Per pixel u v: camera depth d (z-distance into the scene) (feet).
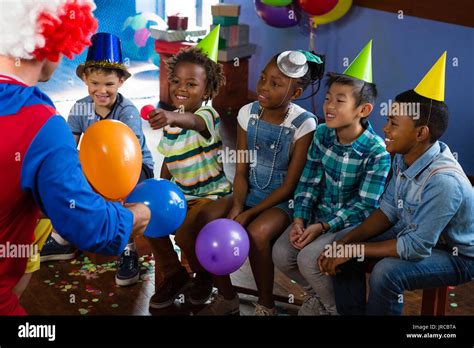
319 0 12.64
